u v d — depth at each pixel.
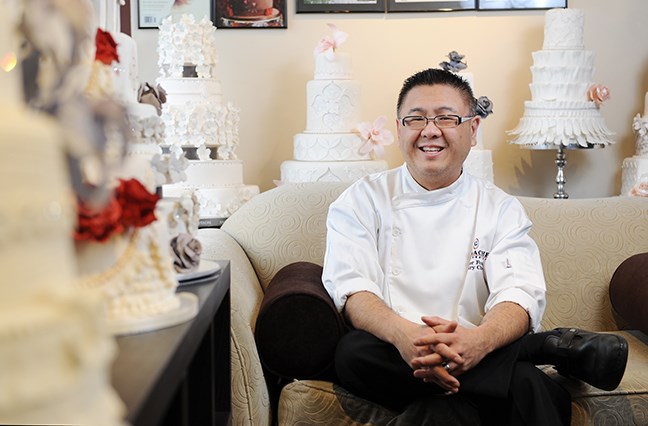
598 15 3.59
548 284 2.57
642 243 2.63
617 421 2.04
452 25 3.54
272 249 2.61
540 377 1.97
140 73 3.46
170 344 1.06
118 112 0.90
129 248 1.15
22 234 0.68
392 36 3.53
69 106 0.83
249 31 3.50
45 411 0.64
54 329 0.64
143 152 1.43
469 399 1.99
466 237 2.23
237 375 1.95
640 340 2.43
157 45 3.46
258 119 3.54
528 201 2.74
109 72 1.19
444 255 2.22
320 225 2.64
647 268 2.36
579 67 3.27
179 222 1.56
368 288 2.14
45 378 0.64
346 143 3.17
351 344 2.03
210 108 2.91
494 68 3.56
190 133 2.89
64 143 0.83
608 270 2.60
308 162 3.17
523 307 2.07
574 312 2.56
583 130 3.25
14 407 0.62
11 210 0.67
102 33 1.20
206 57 3.00
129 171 1.28
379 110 3.56
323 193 2.72
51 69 0.88
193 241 1.57
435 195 2.26
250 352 1.98
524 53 3.55
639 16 3.60
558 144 3.27
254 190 3.09
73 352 0.65
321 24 3.51
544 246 2.62
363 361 1.99
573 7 3.58
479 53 3.54
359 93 3.25
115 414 0.73
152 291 1.18
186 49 2.97
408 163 2.29
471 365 1.91
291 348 2.08
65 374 0.65
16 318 0.64
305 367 2.09
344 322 2.13
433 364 1.87
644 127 3.38
